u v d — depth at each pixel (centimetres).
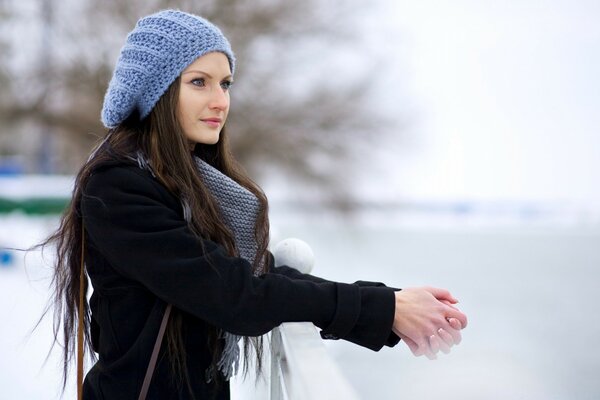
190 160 475
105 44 4897
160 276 433
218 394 489
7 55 4925
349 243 4809
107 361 467
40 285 2084
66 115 4975
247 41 5047
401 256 4303
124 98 479
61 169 5438
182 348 459
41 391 1134
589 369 1742
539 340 2188
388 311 450
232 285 433
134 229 439
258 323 436
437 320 460
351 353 1645
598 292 3281
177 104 480
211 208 467
